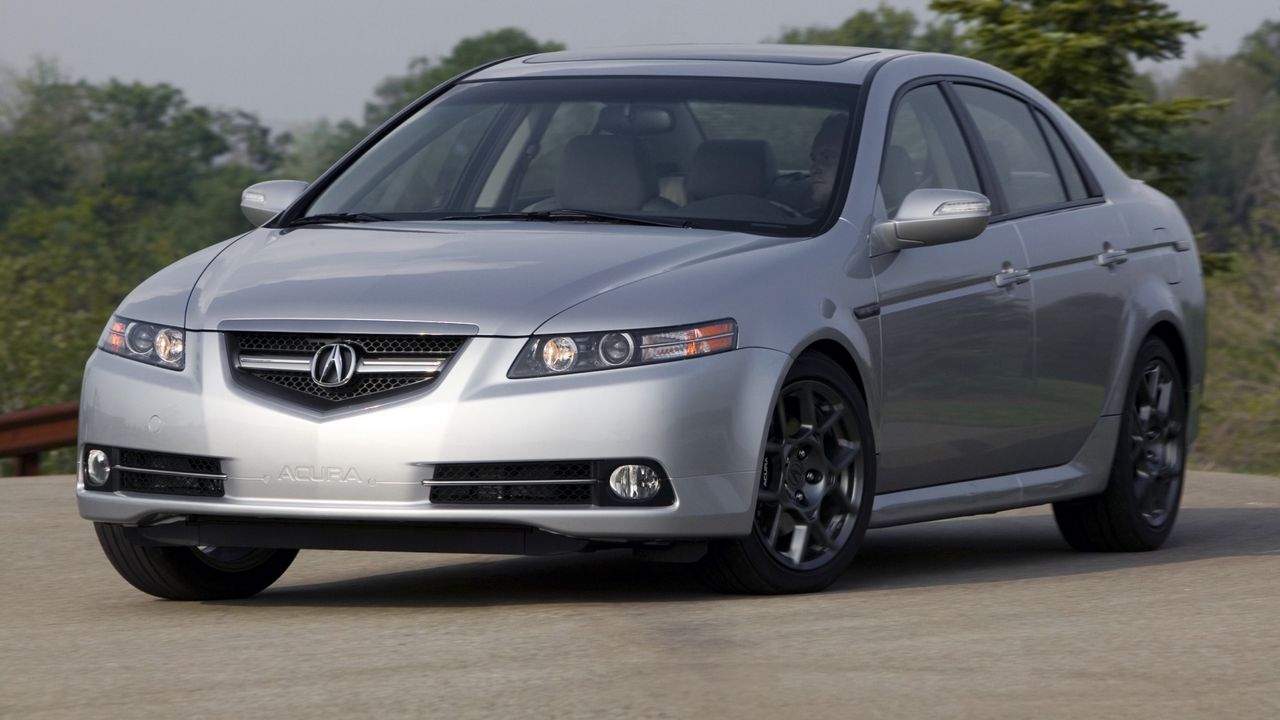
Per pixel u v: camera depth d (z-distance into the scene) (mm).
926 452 14031
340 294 12102
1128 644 10055
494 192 14320
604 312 11789
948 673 9219
